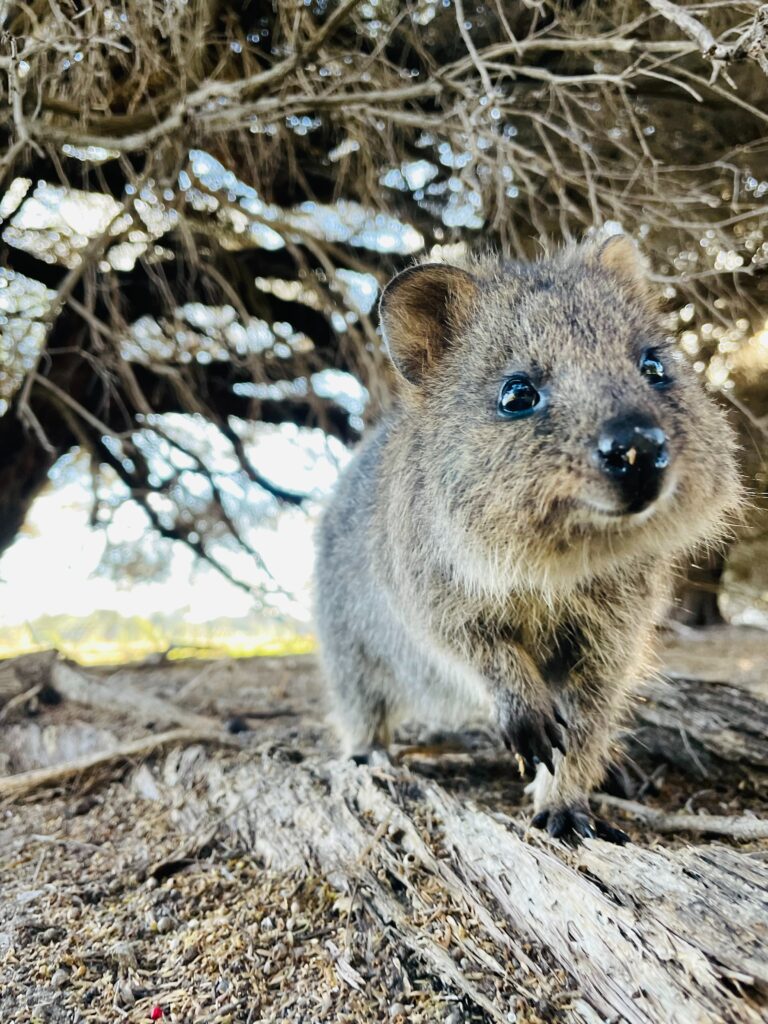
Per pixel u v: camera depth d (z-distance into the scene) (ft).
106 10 1.16
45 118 1.38
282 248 2.06
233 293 1.79
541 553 0.70
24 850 0.96
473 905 0.70
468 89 1.19
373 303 1.97
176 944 0.73
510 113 1.32
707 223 1.28
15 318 1.74
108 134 1.38
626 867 0.67
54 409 2.19
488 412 0.72
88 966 0.70
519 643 0.85
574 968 0.61
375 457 1.05
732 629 2.36
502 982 0.62
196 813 1.00
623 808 0.92
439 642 0.85
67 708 1.59
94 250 1.55
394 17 1.30
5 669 1.66
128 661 2.27
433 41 1.38
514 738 0.81
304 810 0.90
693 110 1.36
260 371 2.06
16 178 1.57
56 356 2.06
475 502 0.72
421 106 1.51
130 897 0.82
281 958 0.69
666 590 0.91
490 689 0.83
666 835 0.88
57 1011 0.64
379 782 0.91
